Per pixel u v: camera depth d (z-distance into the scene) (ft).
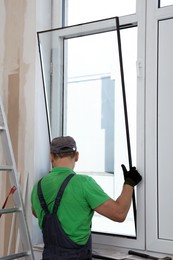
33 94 8.73
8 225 8.87
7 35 9.27
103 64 7.79
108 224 8.05
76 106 8.38
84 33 7.95
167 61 7.29
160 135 7.30
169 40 7.29
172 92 7.22
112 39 7.48
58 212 6.72
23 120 8.87
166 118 7.25
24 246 7.48
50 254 6.72
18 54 9.04
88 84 8.12
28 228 8.05
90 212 6.82
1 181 9.09
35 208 7.16
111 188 7.89
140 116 7.54
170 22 7.29
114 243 7.80
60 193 6.70
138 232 7.45
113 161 7.85
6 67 9.23
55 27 9.00
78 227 6.67
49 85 8.63
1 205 9.02
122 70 7.30
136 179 7.20
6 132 7.65
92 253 7.48
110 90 7.75
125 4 8.10
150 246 7.29
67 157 7.09
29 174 8.66
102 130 7.99
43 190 6.95
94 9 8.63
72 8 9.01
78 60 8.21
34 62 8.76
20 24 9.06
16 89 9.03
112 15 8.31
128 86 7.87
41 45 8.53
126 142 7.52
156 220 7.24
